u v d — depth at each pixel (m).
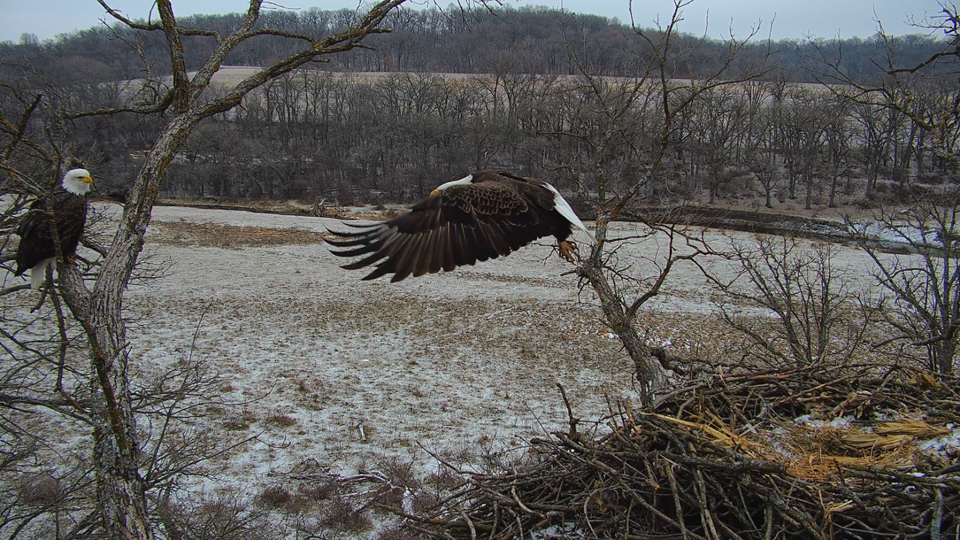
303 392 19.14
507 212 3.82
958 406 6.74
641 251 32.53
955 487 5.22
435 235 3.63
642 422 6.49
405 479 13.60
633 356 7.69
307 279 30.56
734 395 7.23
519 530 6.07
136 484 6.54
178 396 10.16
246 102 62.88
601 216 8.10
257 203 51.81
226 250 35.22
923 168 47.03
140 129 44.72
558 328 24.81
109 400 6.31
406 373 20.80
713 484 5.81
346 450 15.87
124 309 25.44
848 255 30.98
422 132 52.94
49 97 7.80
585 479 6.70
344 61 76.06
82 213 7.19
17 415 15.15
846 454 6.11
